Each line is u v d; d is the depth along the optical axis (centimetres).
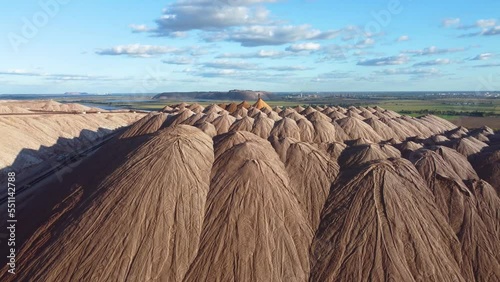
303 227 3472
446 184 3838
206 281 2953
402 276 2998
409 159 4422
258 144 4356
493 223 3538
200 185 3700
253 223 3338
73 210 3688
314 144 4744
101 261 3006
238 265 3045
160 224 3253
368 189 3656
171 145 4066
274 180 3788
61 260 3062
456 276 3094
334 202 3712
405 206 3494
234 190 3603
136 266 2973
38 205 4672
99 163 4938
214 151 4372
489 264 3234
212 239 3222
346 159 4375
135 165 3884
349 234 3328
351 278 3031
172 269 3003
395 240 3231
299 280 3056
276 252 3178
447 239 3369
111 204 3466
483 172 4356
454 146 4953
